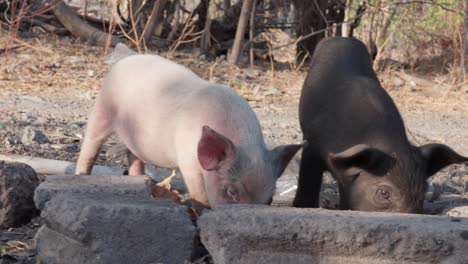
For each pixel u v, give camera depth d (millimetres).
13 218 6379
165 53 17594
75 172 7633
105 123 7133
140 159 7141
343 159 6215
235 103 5953
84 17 19734
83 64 15719
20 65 15258
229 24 20078
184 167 6035
